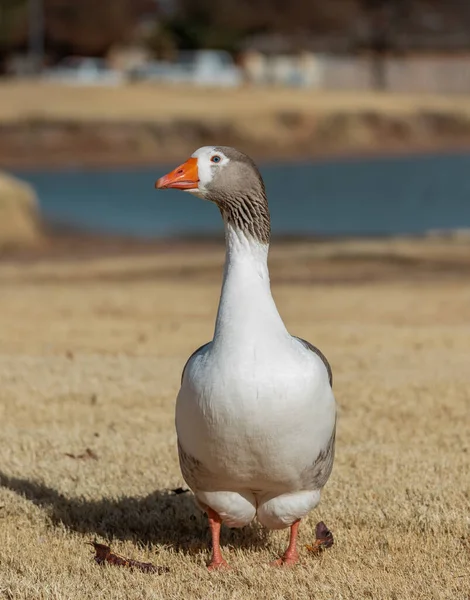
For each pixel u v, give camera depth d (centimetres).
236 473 606
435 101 8181
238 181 607
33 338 1393
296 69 9600
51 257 2914
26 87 7781
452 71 9631
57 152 6159
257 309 600
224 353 591
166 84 8450
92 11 9375
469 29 10706
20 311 1623
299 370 591
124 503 775
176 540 715
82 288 1975
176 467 860
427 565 648
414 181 5044
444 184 4897
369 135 7119
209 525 710
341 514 737
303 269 2292
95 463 867
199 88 8256
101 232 3497
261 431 584
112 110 6750
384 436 955
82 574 643
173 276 2250
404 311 1648
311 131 6969
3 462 867
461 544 687
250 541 716
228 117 6675
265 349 589
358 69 9681
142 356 1282
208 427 591
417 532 707
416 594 599
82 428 977
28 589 609
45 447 910
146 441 931
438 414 1019
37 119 6278
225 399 583
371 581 619
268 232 617
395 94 8888
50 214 3869
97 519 754
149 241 3312
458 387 1101
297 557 663
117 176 5328
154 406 1054
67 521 744
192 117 6612
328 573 634
